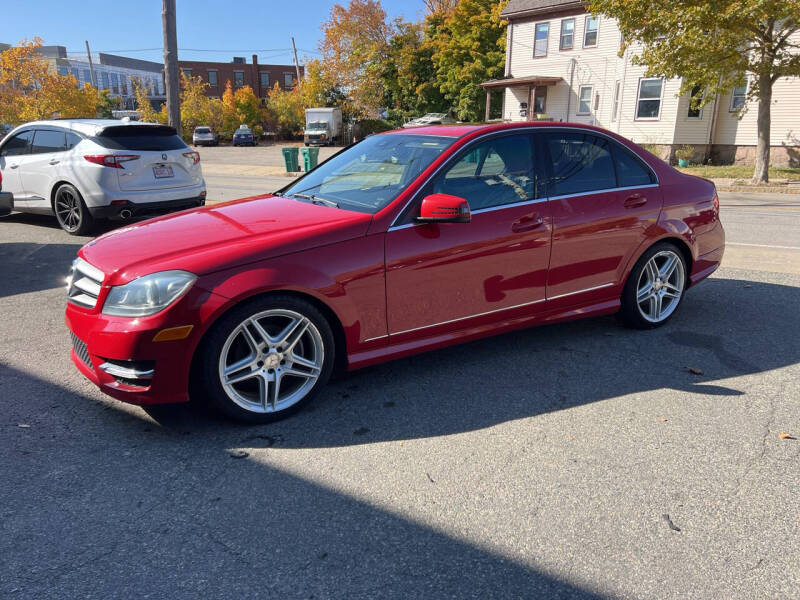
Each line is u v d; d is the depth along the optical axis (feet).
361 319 11.18
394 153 13.26
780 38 52.08
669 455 9.75
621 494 8.73
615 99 84.43
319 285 10.54
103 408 11.29
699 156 76.07
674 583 7.03
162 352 9.61
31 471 9.19
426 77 154.40
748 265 22.61
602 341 14.84
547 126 13.64
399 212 11.45
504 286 12.77
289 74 230.07
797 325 15.94
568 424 10.77
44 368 13.12
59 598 6.70
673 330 15.62
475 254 12.16
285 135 176.96
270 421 10.78
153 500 8.52
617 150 14.60
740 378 12.68
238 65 223.30
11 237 27.02
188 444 10.05
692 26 47.93
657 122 77.15
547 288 13.44
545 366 13.32
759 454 9.78
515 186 12.87
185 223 11.82
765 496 8.69
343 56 163.94
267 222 11.37
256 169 77.46
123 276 9.90
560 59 91.81
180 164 27.81
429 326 12.05
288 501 8.54
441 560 7.40
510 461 9.59
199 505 8.43
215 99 172.96
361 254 10.96
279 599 6.77
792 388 12.19
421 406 11.46
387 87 161.68
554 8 89.76
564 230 13.32
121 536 7.76
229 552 7.51
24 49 110.32
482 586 6.98
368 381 12.57
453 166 12.21
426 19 152.87
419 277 11.62
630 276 14.87
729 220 34.73
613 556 7.47
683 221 15.26
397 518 8.19
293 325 10.60
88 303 10.32
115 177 25.64
